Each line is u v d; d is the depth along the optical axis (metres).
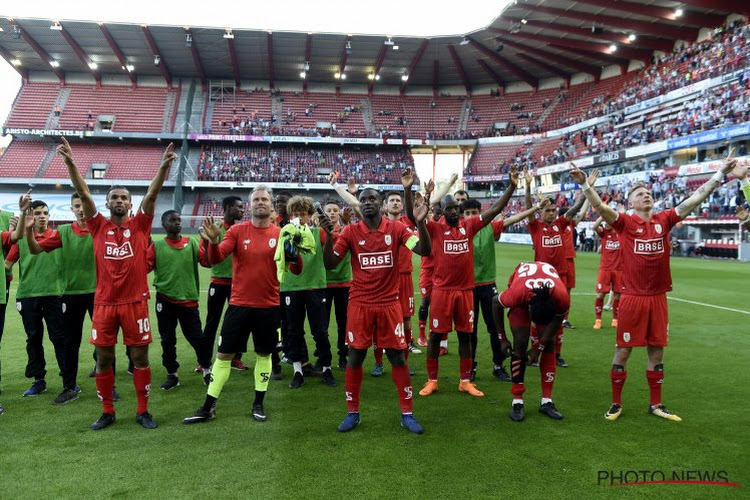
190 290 5.27
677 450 3.62
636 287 4.23
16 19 32.91
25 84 40.91
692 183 26.09
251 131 40.91
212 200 38.78
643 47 33.88
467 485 3.12
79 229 4.87
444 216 4.94
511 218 5.91
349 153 43.41
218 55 39.25
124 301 4.09
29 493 3.00
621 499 2.97
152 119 40.72
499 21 33.62
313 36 36.09
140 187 38.03
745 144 23.92
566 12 29.72
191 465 3.38
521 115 43.78
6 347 6.70
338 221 6.08
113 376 4.16
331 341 7.28
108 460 3.45
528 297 4.18
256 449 3.64
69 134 38.38
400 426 4.09
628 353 4.24
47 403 4.66
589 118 36.91
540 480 3.19
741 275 15.66
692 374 5.49
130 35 35.50
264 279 4.28
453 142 43.75
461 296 4.85
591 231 29.03
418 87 46.84
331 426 4.10
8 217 5.09
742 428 4.02
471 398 4.82
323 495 2.98
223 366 4.27
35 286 4.93
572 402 4.66
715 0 25.52
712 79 26.48
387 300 4.12
